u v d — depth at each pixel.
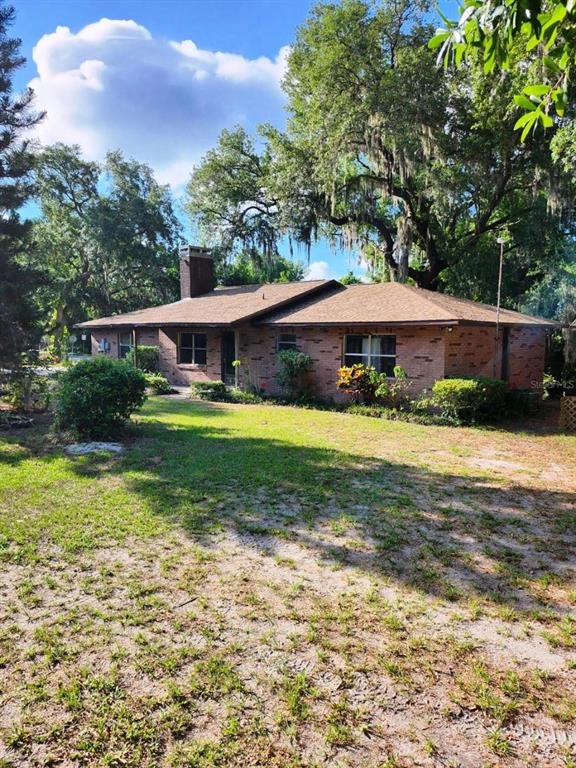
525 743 2.36
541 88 2.50
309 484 6.29
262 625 3.28
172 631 3.20
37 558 4.17
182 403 14.64
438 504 5.65
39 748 2.30
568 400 11.07
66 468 6.85
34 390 11.98
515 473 7.09
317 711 2.54
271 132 25.39
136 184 34.09
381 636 3.19
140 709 2.54
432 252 24.53
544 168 18.69
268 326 15.98
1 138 10.67
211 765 2.21
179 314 19.41
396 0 18.98
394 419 12.02
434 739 2.38
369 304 14.74
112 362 9.39
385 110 18.12
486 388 11.27
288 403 14.79
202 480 6.36
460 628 3.29
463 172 20.72
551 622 3.38
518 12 2.17
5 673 2.80
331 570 4.05
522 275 26.58
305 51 21.84
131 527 4.83
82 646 3.03
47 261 30.69
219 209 28.20
